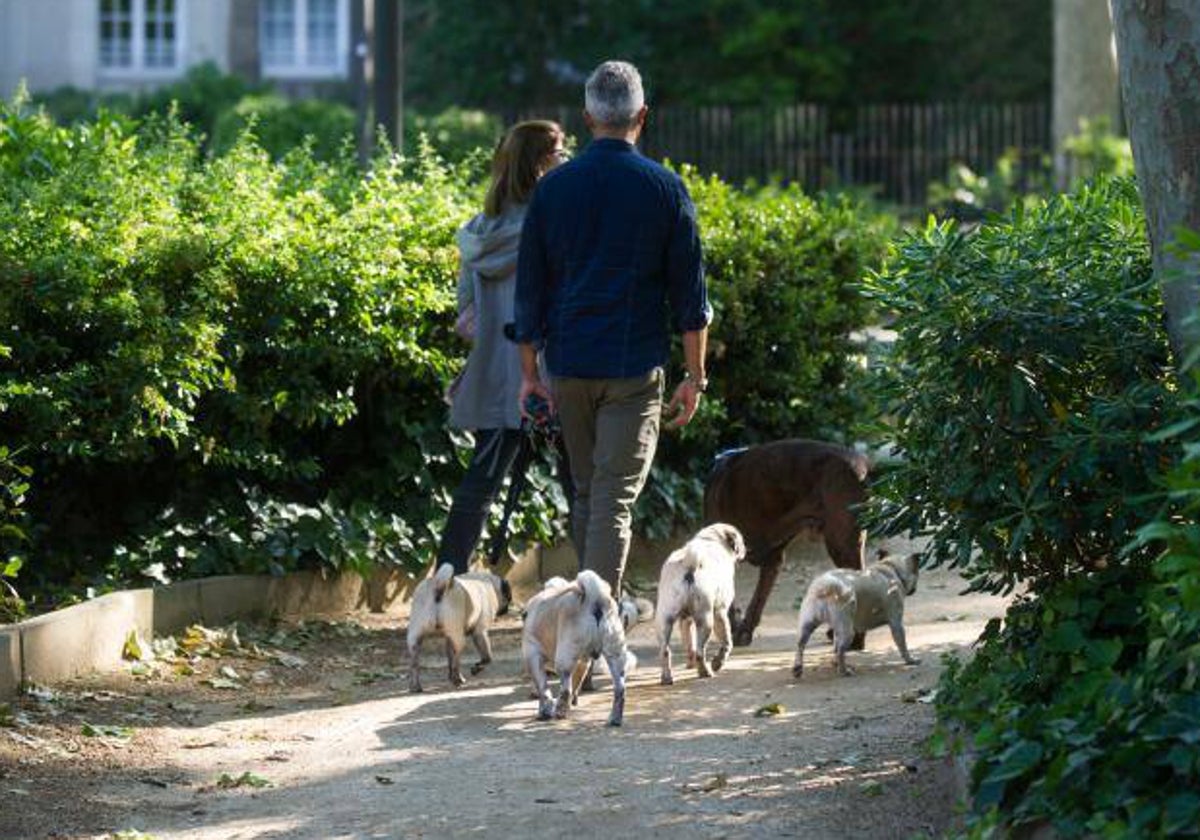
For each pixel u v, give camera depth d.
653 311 11.45
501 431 13.80
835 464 13.67
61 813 9.29
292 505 14.73
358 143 23.86
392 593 15.40
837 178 42.97
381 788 9.68
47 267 12.98
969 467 9.43
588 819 8.90
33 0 50.59
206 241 13.84
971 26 52.81
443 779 9.79
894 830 8.55
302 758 10.43
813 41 52.12
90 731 10.78
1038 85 53.06
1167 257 8.70
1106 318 9.27
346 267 14.46
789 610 15.67
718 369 18.55
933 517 9.80
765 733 10.52
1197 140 8.54
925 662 12.62
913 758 9.66
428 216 15.70
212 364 13.66
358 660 13.45
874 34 52.78
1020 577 9.97
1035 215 10.02
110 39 51.31
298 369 14.45
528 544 16.38
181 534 14.06
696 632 12.23
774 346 18.75
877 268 19.62
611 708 11.37
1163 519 8.70
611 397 11.42
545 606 11.16
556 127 13.70
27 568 13.30
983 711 8.98
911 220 41.53
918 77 53.34
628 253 11.29
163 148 16.33
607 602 10.95
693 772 9.70
